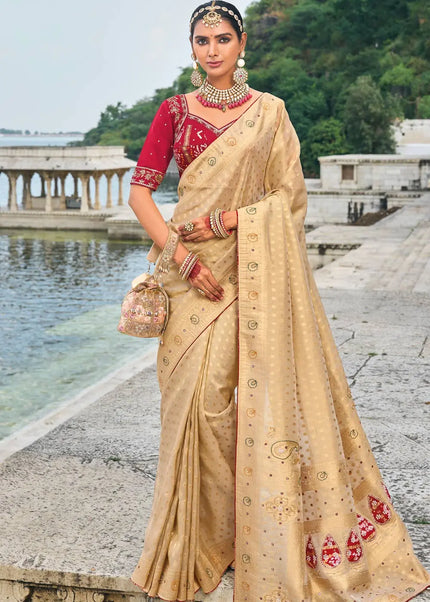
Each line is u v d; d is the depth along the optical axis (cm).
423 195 2720
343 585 235
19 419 807
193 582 240
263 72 8544
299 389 238
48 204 3622
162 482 242
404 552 253
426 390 489
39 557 264
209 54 235
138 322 243
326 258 1527
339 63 8425
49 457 366
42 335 1312
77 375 1009
